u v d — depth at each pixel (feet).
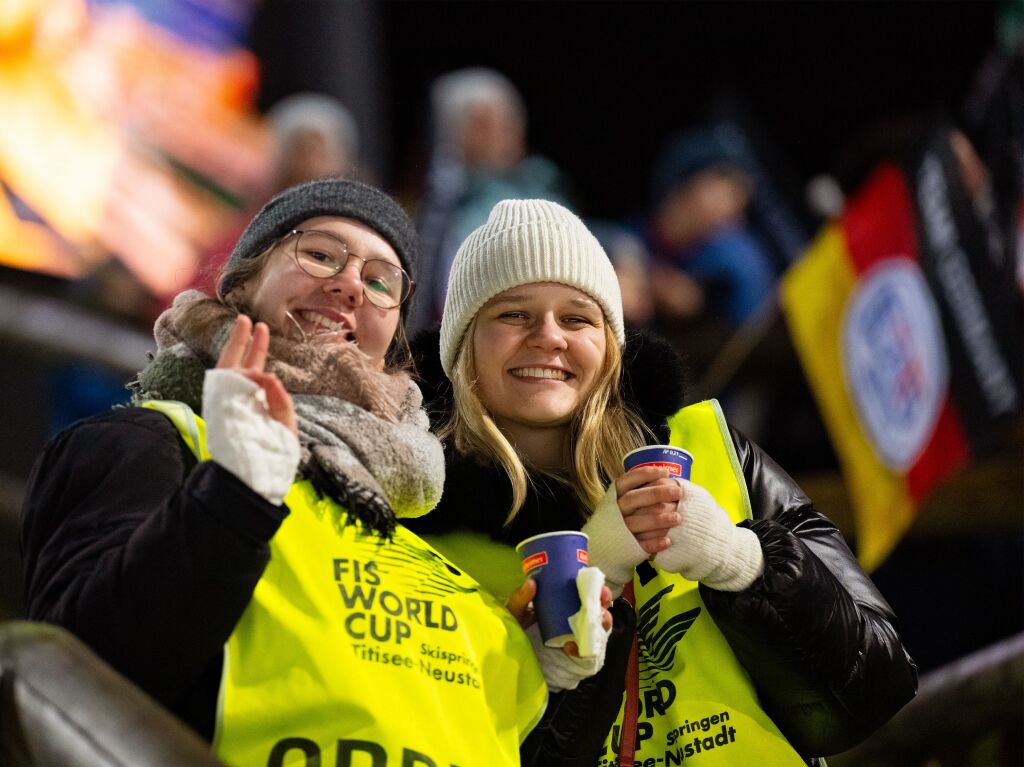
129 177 38.60
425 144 40.73
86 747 10.64
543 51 54.29
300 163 38.60
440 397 17.06
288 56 42.73
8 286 35.70
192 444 13.66
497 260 16.43
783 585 14.67
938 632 29.19
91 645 12.20
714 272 37.50
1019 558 29.68
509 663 13.99
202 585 12.08
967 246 26.21
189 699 12.89
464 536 15.94
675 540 14.75
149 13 40.01
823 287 27.66
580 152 54.08
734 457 16.43
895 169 27.09
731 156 39.22
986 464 29.30
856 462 27.09
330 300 15.14
